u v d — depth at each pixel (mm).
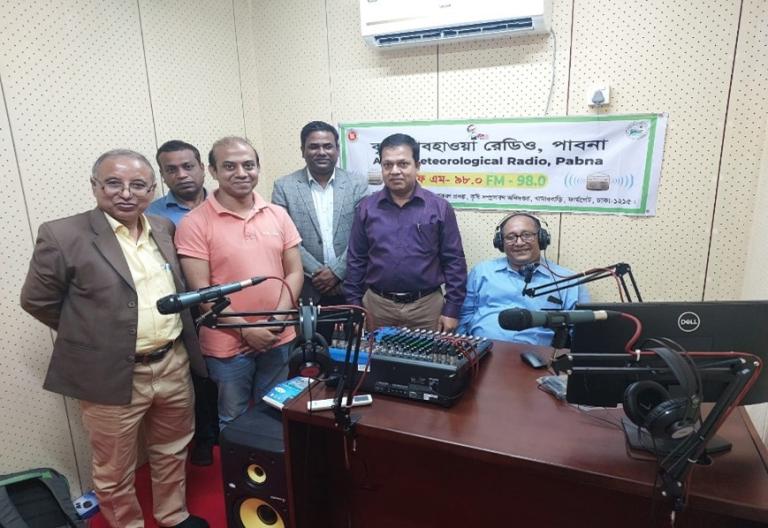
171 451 1887
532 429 1221
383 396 1408
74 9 2043
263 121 3055
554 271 2207
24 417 1985
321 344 1133
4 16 1817
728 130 2084
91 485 2230
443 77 2543
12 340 1921
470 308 2346
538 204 2488
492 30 2303
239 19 2861
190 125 2629
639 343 1139
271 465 1422
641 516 1289
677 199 2225
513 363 1594
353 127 2809
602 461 1087
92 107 2141
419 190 2209
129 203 1597
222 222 1920
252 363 2102
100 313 1609
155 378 1744
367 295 2311
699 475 1043
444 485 1513
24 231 1926
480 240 2662
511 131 2455
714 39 2033
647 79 2168
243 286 1228
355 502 1661
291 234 2111
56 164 2018
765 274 1839
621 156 2279
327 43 2771
